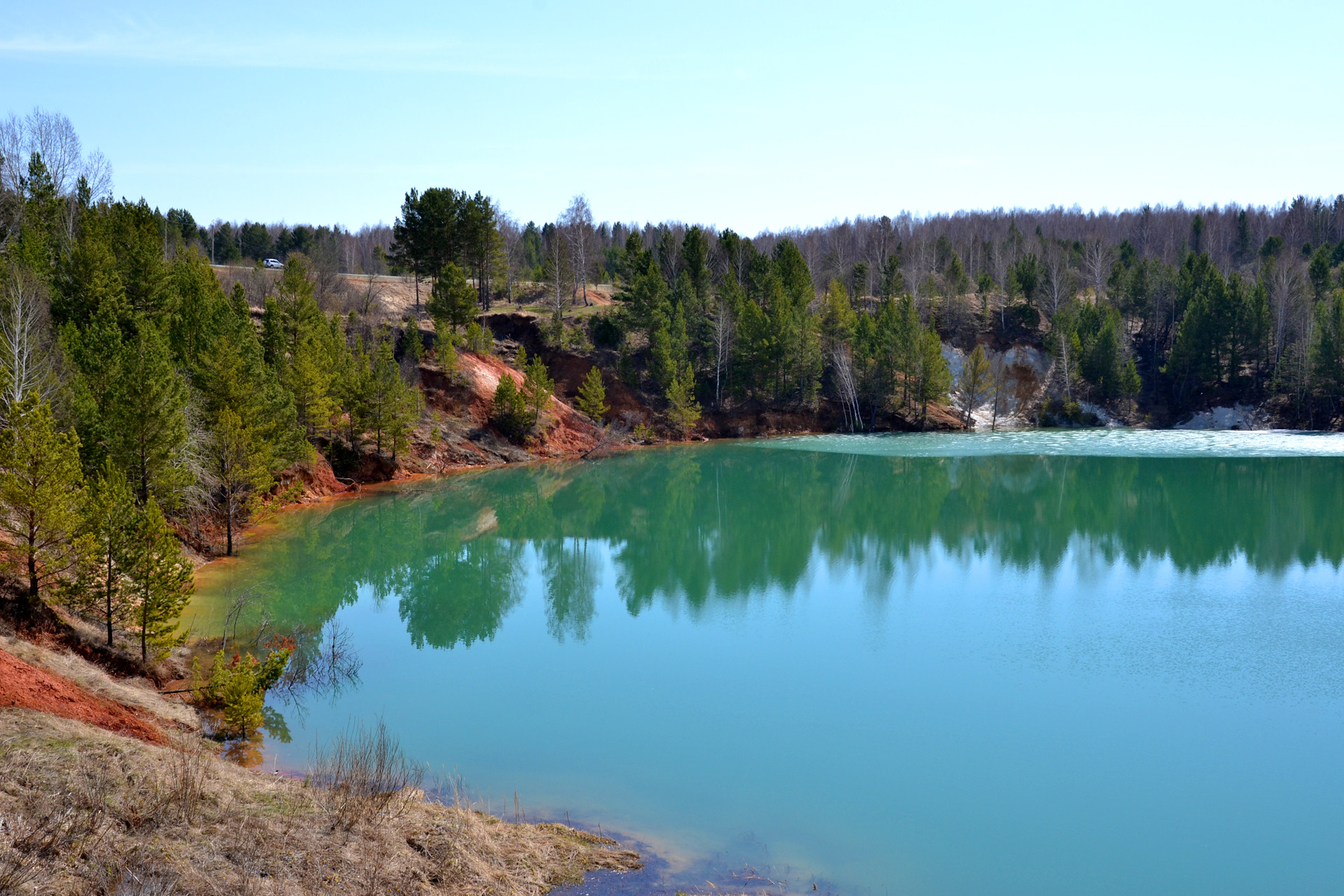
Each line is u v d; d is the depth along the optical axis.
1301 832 14.80
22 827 9.97
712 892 12.45
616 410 84.25
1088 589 30.56
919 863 13.70
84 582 20.19
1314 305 96.00
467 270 90.88
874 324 92.62
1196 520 44.12
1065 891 13.06
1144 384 99.06
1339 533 40.31
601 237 172.00
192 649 23.70
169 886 9.41
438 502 51.78
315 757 17.06
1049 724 19.27
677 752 17.91
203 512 38.34
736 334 89.75
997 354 101.56
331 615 28.72
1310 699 20.50
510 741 18.44
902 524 45.25
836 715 19.84
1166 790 16.25
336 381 55.53
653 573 35.09
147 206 60.25
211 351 39.66
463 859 11.84
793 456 73.62
